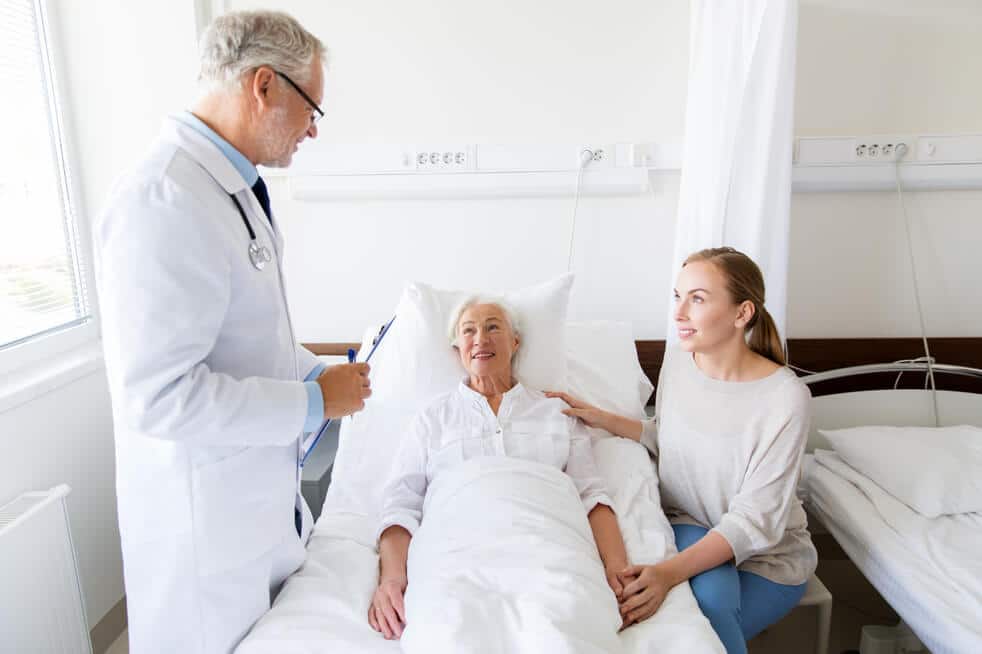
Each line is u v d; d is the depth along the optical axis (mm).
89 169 1938
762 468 1287
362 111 2027
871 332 2064
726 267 1337
